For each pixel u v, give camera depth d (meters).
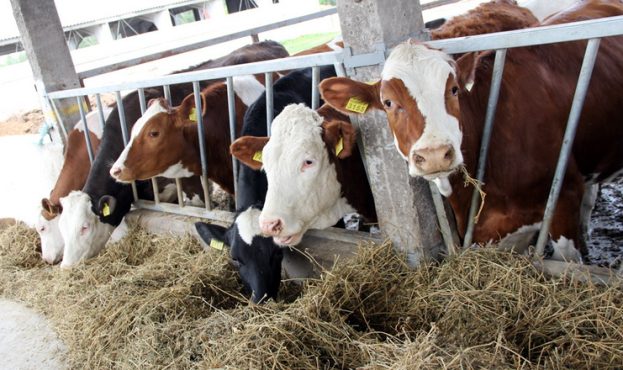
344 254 3.64
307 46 16.16
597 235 4.09
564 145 2.69
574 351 2.40
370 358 2.64
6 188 8.51
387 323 3.08
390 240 3.40
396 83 2.53
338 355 2.82
